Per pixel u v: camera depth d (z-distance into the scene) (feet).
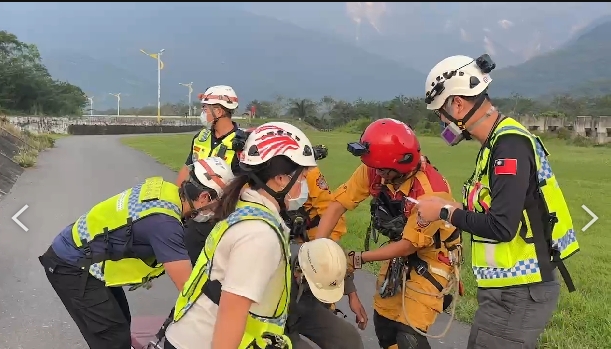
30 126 172.76
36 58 222.28
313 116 203.00
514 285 9.70
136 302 19.29
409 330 11.77
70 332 16.80
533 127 126.31
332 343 11.50
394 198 11.84
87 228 11.41
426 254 11.85
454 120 9.99
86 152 87.25
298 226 12.36
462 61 9.97
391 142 11.04
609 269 23.24
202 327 8.46
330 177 54.19
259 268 7.73
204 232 10.89
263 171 8.25
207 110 17.60
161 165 66.33
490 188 9.46
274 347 8.32
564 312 17.61
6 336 16.40
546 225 9.59
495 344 9.95
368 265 23.49
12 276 21.67
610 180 53.01
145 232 10.83
